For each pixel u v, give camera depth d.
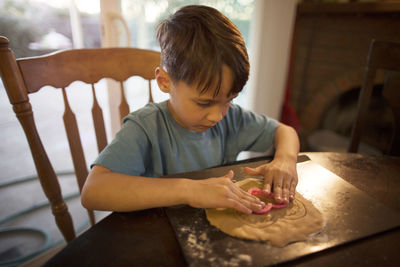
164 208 0.50
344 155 0.73
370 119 1.86
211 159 0.82
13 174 1.96
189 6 0.60
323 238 0.42
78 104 3.33
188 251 0.39
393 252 0.40
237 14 1.63
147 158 0.73
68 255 0.40
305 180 0.59
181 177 0.60
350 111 1.97
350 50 1.67
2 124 2.78
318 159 0.70
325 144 1.92
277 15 1.57
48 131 2.64
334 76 1.78
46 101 3.42
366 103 0.95
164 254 0.40
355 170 0.65
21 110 0.66
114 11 1.35
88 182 0.54
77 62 0.78
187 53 0.53
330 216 0.47
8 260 1.26
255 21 1.59
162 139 0.74
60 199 0.78
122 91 0.90
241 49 0.55
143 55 0.89
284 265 0.38
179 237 0.42
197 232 0.43
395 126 0.94
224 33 0.54
